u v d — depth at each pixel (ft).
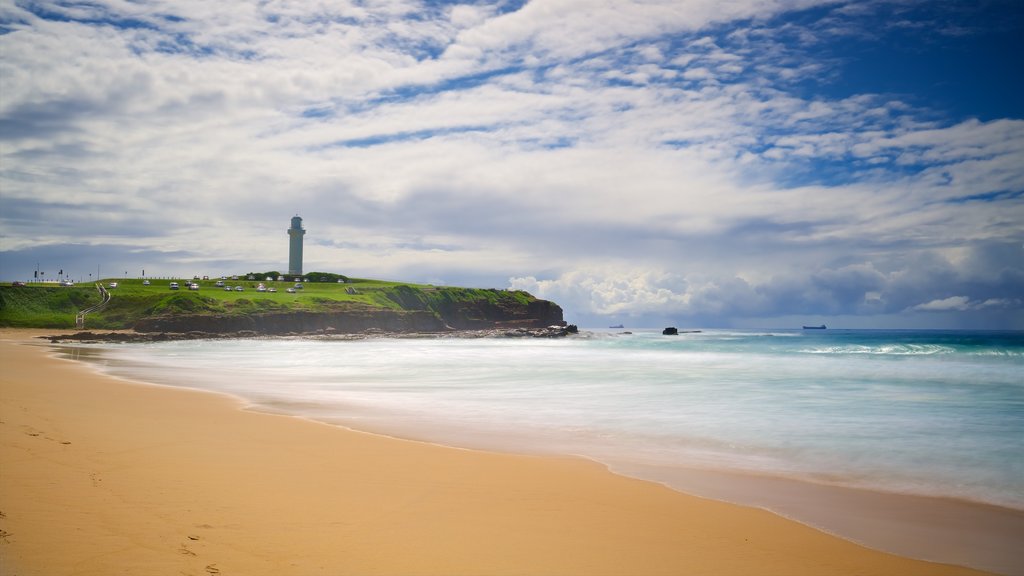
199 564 18.95
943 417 57.82
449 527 25.09
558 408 64.75
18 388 73.56
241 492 28.53
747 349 204.33
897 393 76.43
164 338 315.17
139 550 19.76
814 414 60.13
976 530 27.25
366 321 420.36
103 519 22.82
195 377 103.40
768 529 26.71
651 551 23.36
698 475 36.60
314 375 108.37
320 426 51.72
